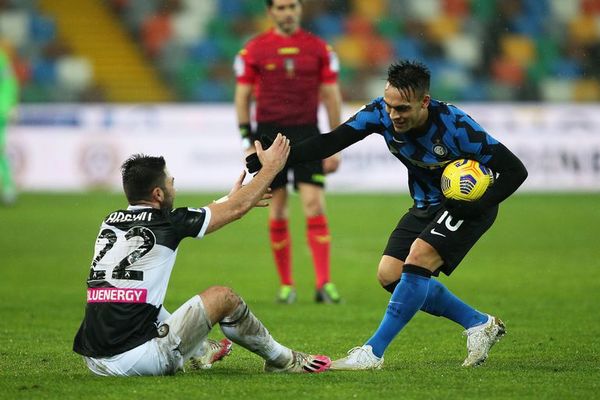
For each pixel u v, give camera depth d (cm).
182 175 7806
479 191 2117
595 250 5009
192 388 1919
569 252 4944
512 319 3100
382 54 9300
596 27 9481
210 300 1991
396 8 9431
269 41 3672
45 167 7850
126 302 1959
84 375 2091
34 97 9175
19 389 1930
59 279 4109
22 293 3719
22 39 9381
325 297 3547
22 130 7844
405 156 2212
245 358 2394
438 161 2177
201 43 9400
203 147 7812
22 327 2950
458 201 2116
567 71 9375
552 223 6159
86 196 7638
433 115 2131
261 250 5172
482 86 9281
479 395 1888
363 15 9412
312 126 3697
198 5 9494
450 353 2506
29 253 4928
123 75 9344
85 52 9400
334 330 2909
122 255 1975
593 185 7869
